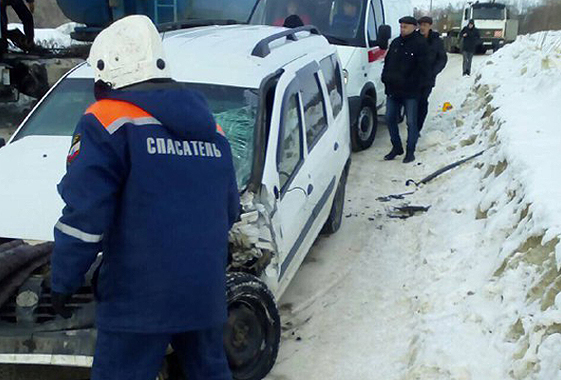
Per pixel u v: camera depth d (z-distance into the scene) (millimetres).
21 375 3588
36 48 12430
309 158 5066
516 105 8133
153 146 2576
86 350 3193
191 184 2645
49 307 3279
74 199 2445
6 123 11484
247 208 3836
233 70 4781
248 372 3842
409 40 8820
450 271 5023
